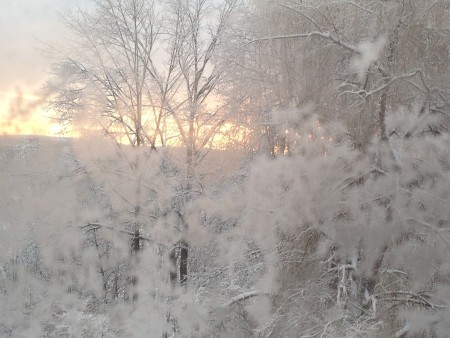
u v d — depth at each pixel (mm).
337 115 7699
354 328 6594
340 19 7883
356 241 7336
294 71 8328
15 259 12781
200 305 9070
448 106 7363
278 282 8109
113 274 14281
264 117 9141
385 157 7250
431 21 7434
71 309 10953
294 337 7469
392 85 7410
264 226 7914
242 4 11297
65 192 12836
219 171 11641
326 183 7363
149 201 13180
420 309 7160
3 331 11438
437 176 7145
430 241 7082
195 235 11711
